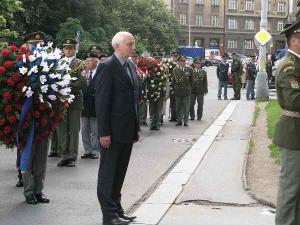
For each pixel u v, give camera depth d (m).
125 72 6.62
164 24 69.25
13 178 9.52
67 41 10.32
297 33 5.36
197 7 98.94
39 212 7.38
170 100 18.05
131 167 10.44
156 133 15.30
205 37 100.00
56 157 11.58
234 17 100.94
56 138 11.48
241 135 14.59
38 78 7.29
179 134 15.09
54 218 7.10
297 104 5.31
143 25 65.25
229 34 100.88
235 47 101.56
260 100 25.12
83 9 48.81
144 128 16.30
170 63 17.66
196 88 18.45
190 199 7.91
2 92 7.20
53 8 47.03
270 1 99.81
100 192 6.65
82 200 8.01
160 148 12.71
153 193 8.33
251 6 101.56
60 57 7.66
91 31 48.00
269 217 7.09
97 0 50.66
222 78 27.03
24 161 7.47
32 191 7.82
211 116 19.69
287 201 5.46
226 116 19.44
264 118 18.14
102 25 52.00
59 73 7.49
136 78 6.82
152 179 9.40
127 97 6.61
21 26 45.09
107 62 6.59
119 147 6.64
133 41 6.66
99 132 6.57
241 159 10.91
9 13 26.09
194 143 13.41
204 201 7.83
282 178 5.50
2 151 12.06
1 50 7.46
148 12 68.19
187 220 6.97
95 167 10.52
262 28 25.02
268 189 8.33
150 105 15.86
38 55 7.36
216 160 10.90
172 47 70.88
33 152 7.73
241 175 9.41
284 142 5.41
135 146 12.96
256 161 10.57
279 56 36.47
